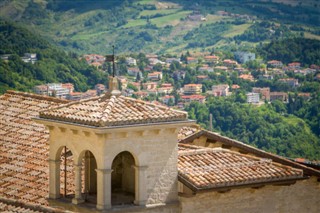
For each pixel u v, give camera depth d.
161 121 35.19
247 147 41.91
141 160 35.03
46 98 49.91
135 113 35.03
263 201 38.38
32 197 41.03
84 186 36.84
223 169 37.62
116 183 36.72
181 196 36.06
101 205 34.47
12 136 47.00
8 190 42.16
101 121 34.06
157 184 35.53
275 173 38.16
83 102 36.09
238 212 37.66
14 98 50.72
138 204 35.12
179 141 41.94
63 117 35.41
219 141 42.34
